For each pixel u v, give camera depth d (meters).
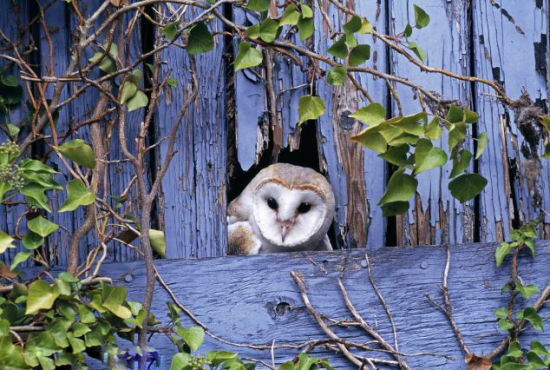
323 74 2.97
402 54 2.90
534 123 3.12
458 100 3.12
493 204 3.12
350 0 3.17
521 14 3.20
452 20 3.19
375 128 2.77
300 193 3.39
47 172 2.67
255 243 3.48
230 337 2.93
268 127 3.13
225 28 3.14
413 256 3.02
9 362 2.43
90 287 2.67
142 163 2.87
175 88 3.09
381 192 3.14
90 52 3.03
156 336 2.92
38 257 2.78
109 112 2.90
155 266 2.96
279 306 2.96
